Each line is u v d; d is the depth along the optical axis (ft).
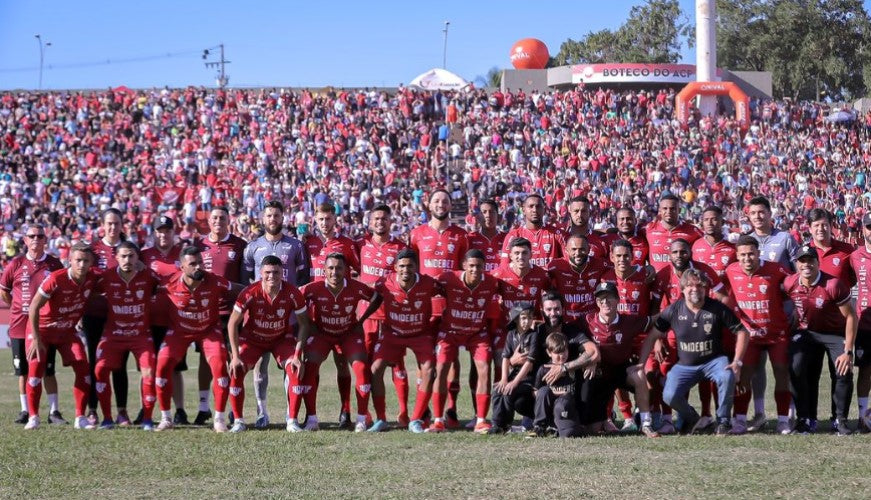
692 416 35.42
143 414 36.58
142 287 36.83
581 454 29.76
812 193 132.77
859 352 35.40
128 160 137.90
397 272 36.78
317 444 32.24
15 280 38.65
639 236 40.91
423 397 36.24
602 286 34.88
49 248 113.19
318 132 141.28
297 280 40.01
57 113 145.69
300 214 117.60
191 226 116.98
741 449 30.32
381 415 36.50
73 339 36.96
